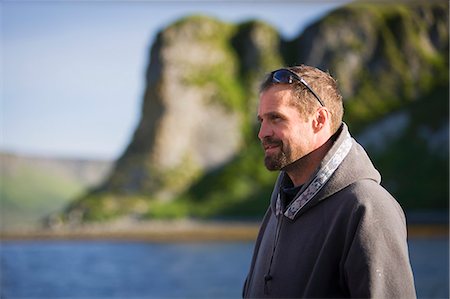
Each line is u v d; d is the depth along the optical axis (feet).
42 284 91.40
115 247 168.25
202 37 308.40
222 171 276.00
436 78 276.62
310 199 7.11
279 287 7.20
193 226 225.35
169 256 135.85
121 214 245.24
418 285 66.28
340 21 298.76
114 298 75.36
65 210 247.70
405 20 290.35
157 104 289.53
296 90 7.20
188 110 290.35
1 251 156.46
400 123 258.57
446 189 215.10
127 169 277.64
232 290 79.92
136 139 287.48
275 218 7.97
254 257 8.54
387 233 6.57
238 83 309.83
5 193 244.01
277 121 7.27
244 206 250.78
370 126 261.85
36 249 164.04
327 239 6.84
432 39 286.25
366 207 6.66
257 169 272.31
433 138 246.88
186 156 283.38
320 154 7.29
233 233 205.46
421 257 103.40
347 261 6.59
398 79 280.92
